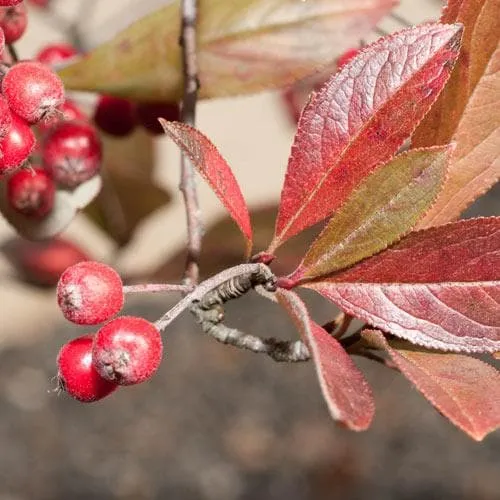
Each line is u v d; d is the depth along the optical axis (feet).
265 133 3.37
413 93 0.68
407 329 0.68
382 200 0.67
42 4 1.20
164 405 3.09
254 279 0.69
